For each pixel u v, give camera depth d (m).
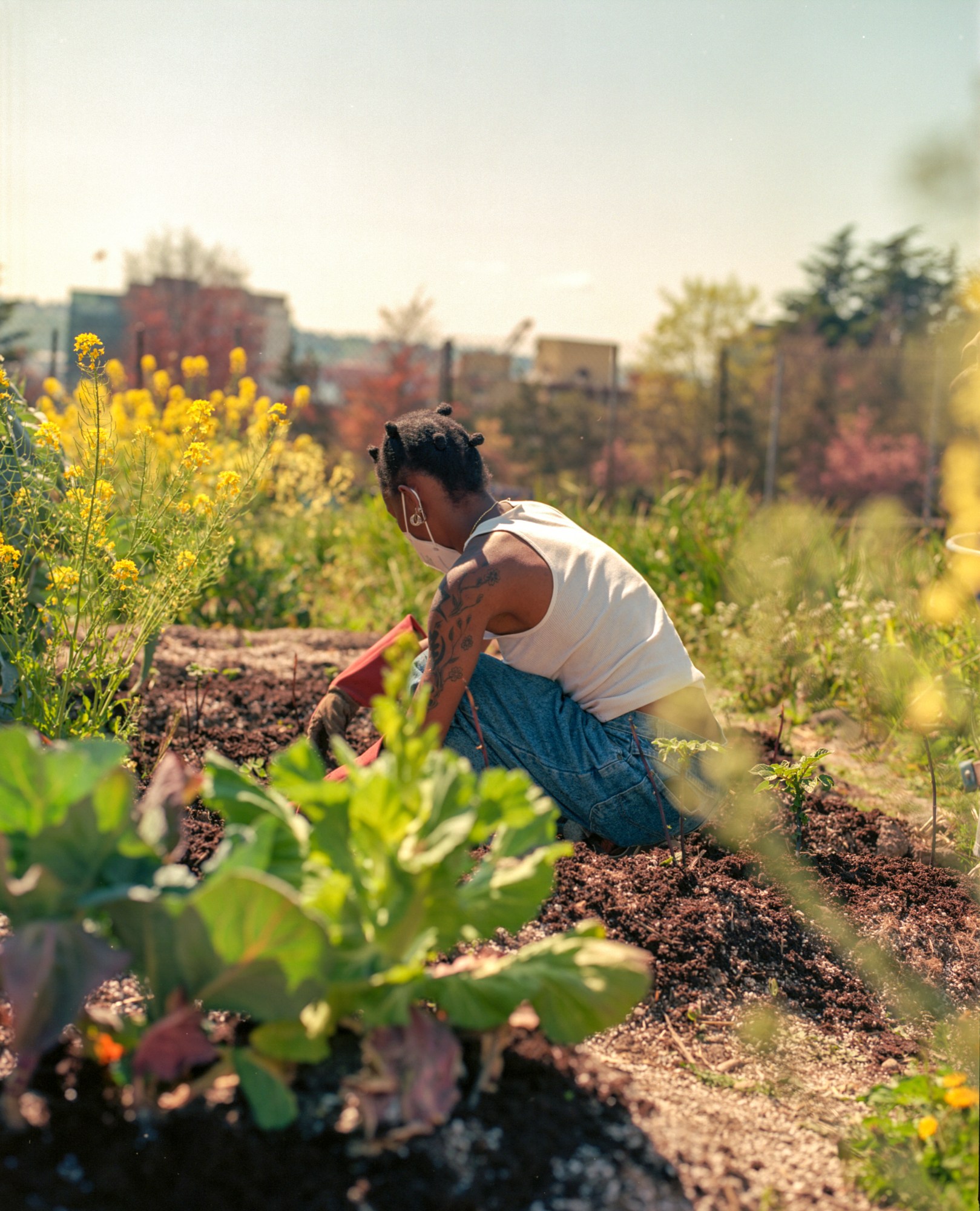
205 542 2.64
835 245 21.84
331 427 14.96
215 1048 1.30
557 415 14.80
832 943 2.16
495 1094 1.40
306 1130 1.29
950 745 3.50
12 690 2.62
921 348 12.73
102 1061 1.35
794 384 18.75
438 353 13.70
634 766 2.30
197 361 5.16
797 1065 1.79
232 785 1.44
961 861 2.73
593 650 2.30
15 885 1.23
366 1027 1.34
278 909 1.20
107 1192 1.19
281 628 5.34
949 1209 1.35
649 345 22.84
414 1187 1.24
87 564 2.49
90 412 2.50
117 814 1.28
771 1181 1.38
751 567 5.38
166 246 25.61
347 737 3.19
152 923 1.26
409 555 6.38
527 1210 1.24
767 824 2.66
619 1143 1.37
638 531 6.45
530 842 1.44
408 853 1.31
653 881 2.20
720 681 4.59
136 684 3.45
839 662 4.31
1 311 22.56
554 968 1.38
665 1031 1.84
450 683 2.17
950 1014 2.02
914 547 5.85
